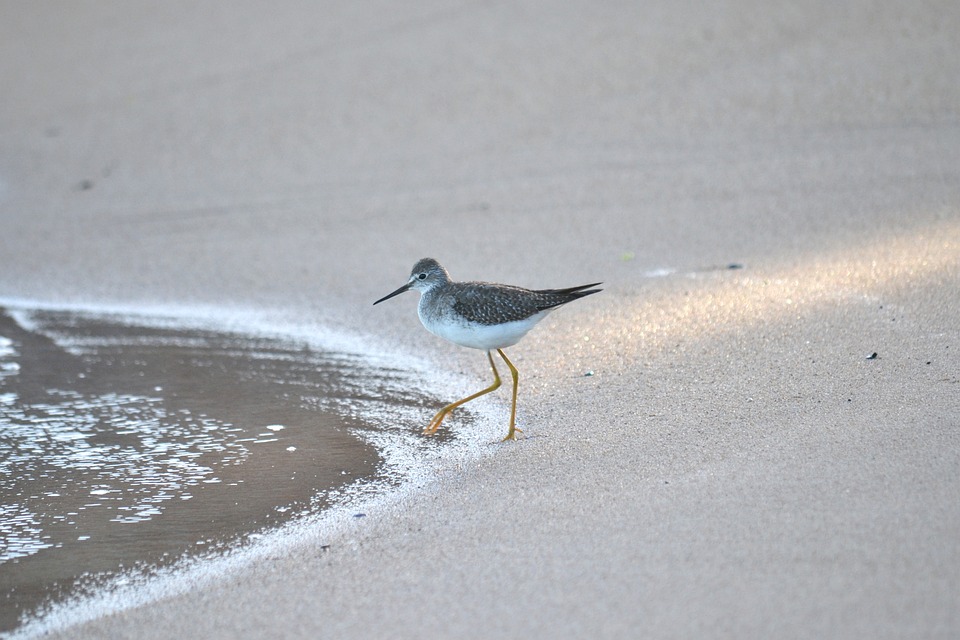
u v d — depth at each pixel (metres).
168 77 38.00
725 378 14.59
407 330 19.23
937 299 16.08
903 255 18.39
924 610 8.56
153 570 11.21
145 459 14.37
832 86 29.11
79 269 24.44
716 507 10.71
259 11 43.81
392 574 10.35
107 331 20.48
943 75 28.53
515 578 9.88
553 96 31.50
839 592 8.94
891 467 11.05
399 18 39.59
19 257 25.52
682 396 14.19
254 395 16.77
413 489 12.73
